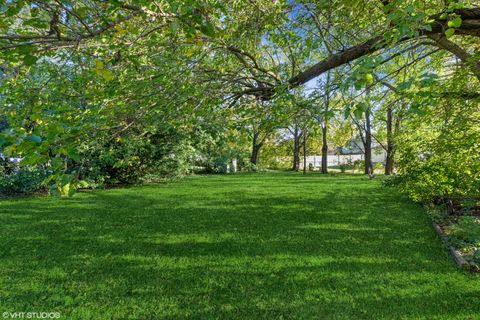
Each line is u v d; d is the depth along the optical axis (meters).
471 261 3.41
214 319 2.52
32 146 1.40
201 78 3.05
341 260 3.70
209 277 3.29
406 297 2.78
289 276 3.28
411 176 7.05
